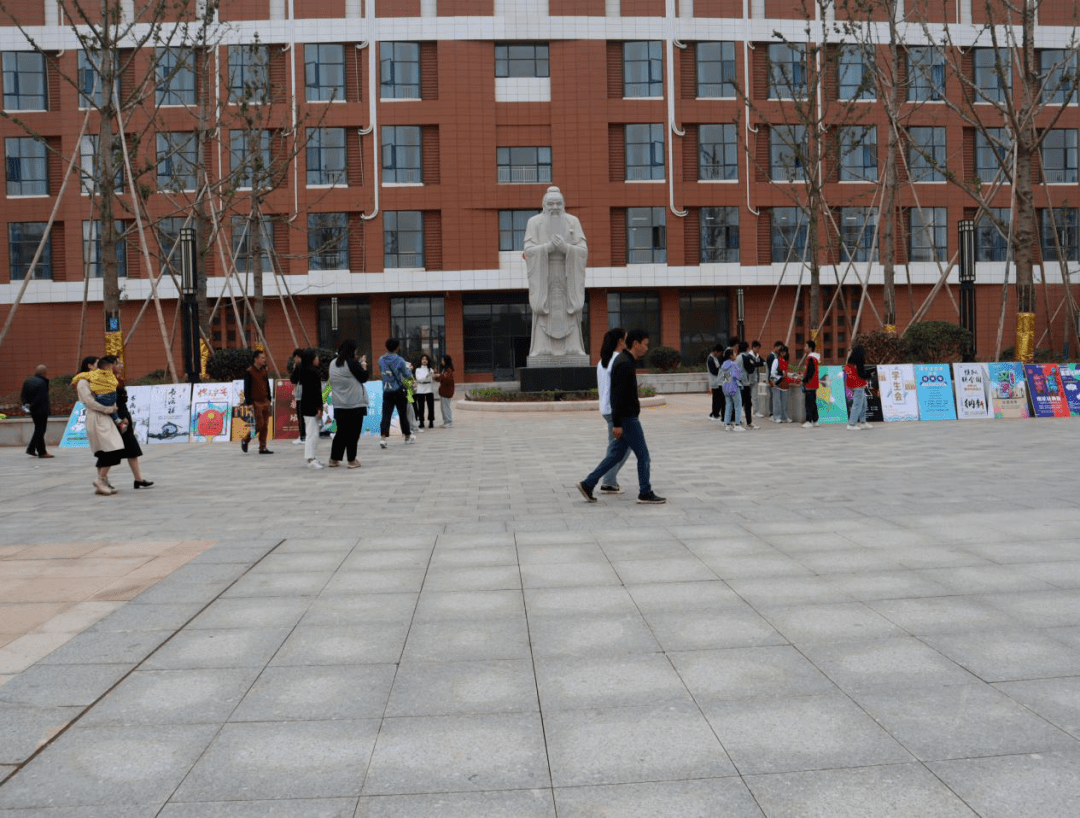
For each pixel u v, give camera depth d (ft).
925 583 18.58
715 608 17.22
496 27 130.62
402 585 19.57
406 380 58.03
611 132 133.69
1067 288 81.71
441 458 47.19
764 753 11.05
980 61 133.49
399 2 129.80
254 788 10.46
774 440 51.93
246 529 26.86
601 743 11.46
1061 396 63.72
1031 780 10.16
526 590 18.89
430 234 132.46
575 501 30.73
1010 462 38.37
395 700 13.05
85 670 14.44
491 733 11.84
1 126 126.41
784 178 134.41
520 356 136.98
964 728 11.57
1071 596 17.33
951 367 63.82
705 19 133.08
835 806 9.72
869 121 130.21
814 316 87.20
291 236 130.00
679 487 33.42
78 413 61.16
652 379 124.26
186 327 64.90
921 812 9.54
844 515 26.40
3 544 25.26
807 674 13.66
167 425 61.93
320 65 129.90
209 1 85.25
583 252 84.69
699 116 133.59
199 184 91.56
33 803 10.18
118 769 11.00
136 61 125.39
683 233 133.49
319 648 15.43
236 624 16.88
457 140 130.82
